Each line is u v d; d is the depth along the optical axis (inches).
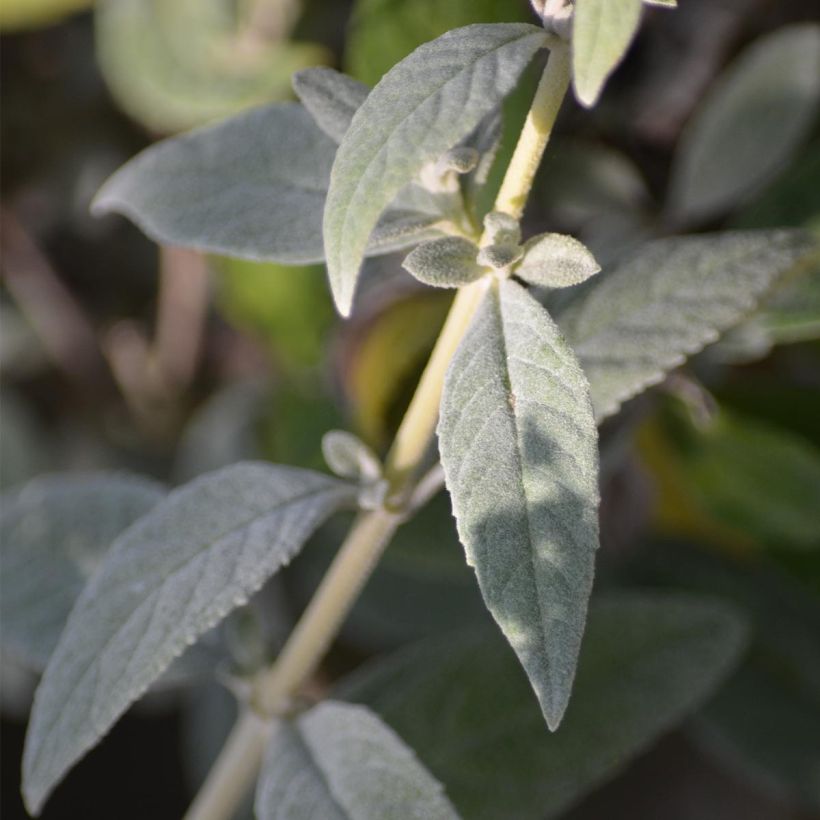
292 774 19.3
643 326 19.6
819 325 21.8
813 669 25.9
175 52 27.0
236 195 19.2
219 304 29.5
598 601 21.5
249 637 21.0
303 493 18.9
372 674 21.3
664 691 21.2
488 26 16.7
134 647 18.3
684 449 23.9
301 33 27.3
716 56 24.9
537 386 16.8
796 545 24.0
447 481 16.7
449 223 17.9
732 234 19.9
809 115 24.3
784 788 25.8
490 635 21.3
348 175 16.3
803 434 24.1
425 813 18.7
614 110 24.7
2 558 21.7
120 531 21.9
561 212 24.7
